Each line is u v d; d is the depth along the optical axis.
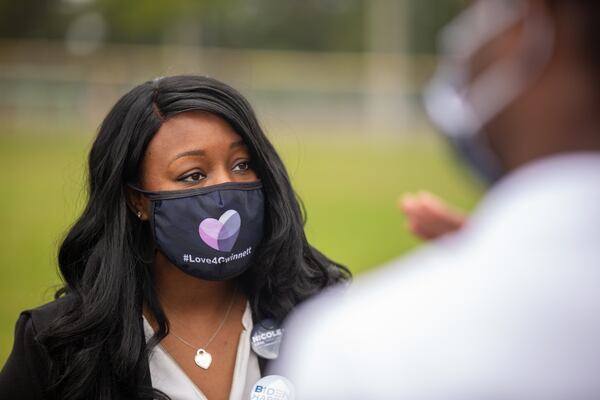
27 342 3.12
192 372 3.15
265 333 3.23
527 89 1.20
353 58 47.09
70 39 52.28
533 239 1.15
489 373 1.14
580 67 1.17
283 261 3.25
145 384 3.01
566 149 1.18
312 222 15.71
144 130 3.09
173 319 3.26
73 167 4.57
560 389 1.11
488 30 1.26
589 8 1.16
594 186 1.13
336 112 44.38
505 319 1.15
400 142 36.16
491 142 1.26
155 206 3.10
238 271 3.18
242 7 64.19
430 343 1.18
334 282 3.54
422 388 1.17
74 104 39.94
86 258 3.27
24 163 23.72
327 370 1.23
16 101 39.12
